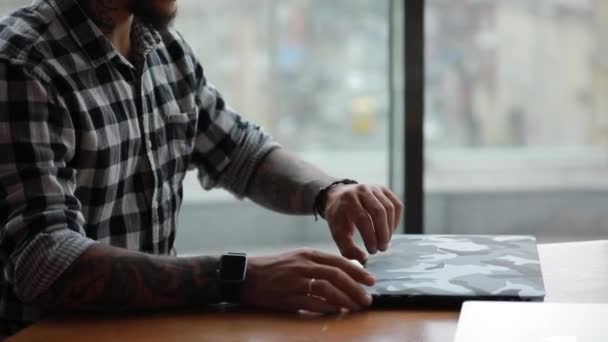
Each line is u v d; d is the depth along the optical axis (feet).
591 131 11.61
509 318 3.32
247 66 10.12
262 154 5.43
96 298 3.81
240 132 5.54
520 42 11.25
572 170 11.87
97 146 4.42
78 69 4.40
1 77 4.08
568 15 11.27
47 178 4.03
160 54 5.05
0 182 4.03
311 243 9.97
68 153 4.25
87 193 4.45
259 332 3.48
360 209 4.51
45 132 4.12
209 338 3.42
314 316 3.67
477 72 11.23
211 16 9.86
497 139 11.37
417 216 7.43
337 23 10.19
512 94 11.37
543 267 4.29
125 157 4.64
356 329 3.48
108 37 4.62
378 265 4.13
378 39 9.93
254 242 9.91
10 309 4.49
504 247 4.43
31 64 4.15
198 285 3.81
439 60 11.14
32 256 3.88
